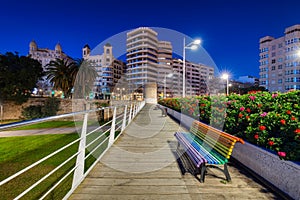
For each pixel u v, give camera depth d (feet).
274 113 9.43
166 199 7.50
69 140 37.73
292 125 8.04
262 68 205.36
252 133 10.17
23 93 92.68
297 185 6.92
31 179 13.88
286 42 178.70
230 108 14.67
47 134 46.93
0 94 83.66
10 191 11.94
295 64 171.32
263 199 7.43
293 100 9.66
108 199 7.48
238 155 11.17
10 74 86.58
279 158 7.84
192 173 9.93
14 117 89.20
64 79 110.73
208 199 7.48
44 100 97.55
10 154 26.53
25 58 103.65
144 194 7.88
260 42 211.00
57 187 10.75
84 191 8.10
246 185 8.55
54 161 18.74
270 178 8.39
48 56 333.01
